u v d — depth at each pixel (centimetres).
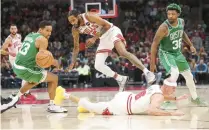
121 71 1488
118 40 655
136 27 2048
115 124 488
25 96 843
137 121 509
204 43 1920
